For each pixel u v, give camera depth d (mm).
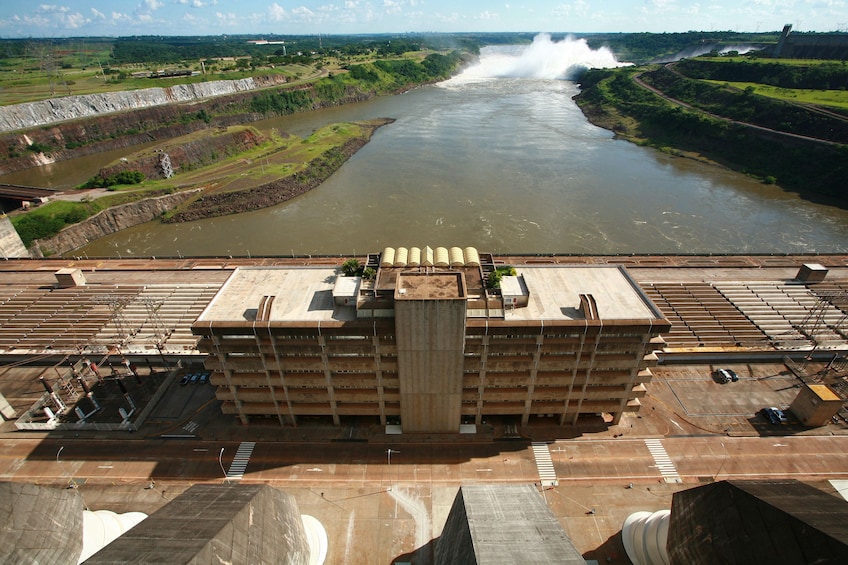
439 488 67312
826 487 66875
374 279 66562
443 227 149125
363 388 71875
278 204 173625
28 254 137125
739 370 87500
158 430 76875
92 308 103625
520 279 68500
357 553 59906
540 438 74375
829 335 92812
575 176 190500
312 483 68188
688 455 71938
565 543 42906
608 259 118375
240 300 68938
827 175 174500
